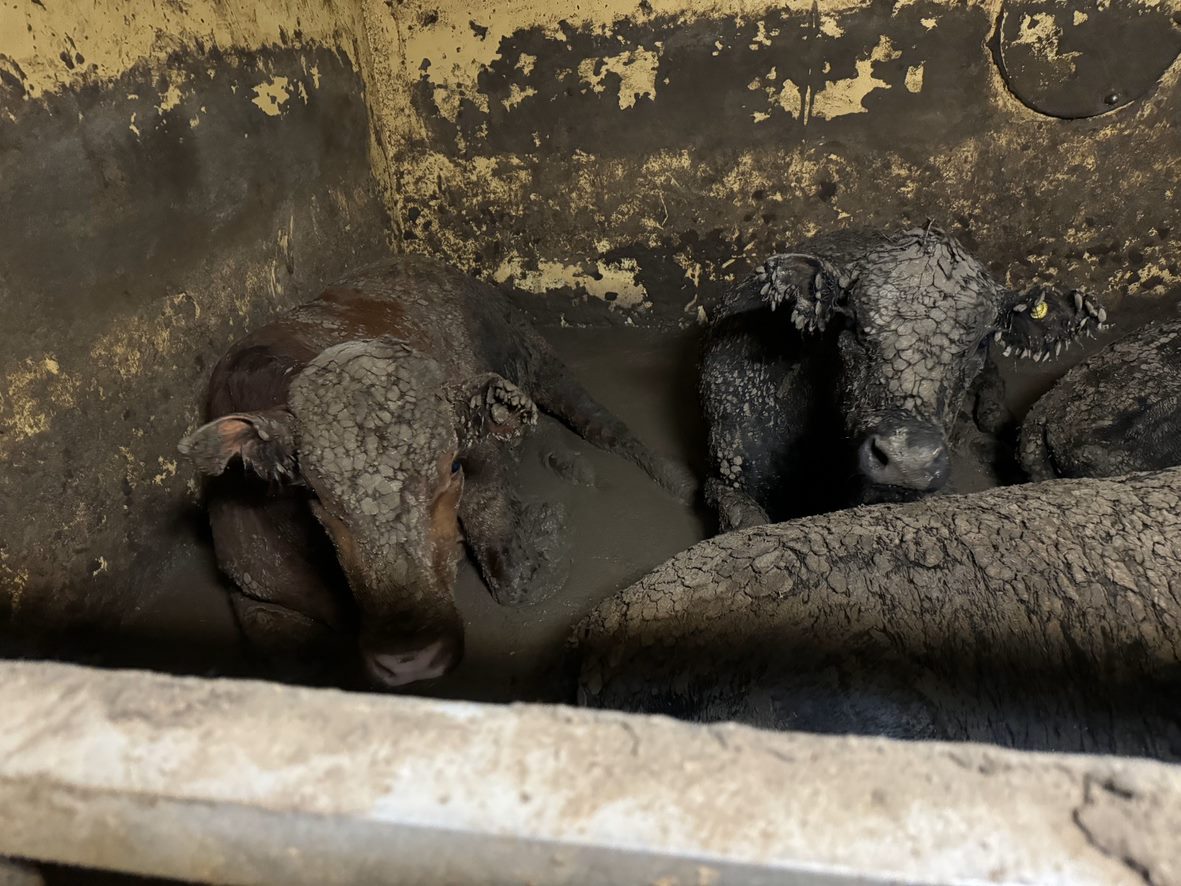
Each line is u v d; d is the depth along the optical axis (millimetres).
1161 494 1875
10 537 2438
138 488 2926
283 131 3676
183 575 3146
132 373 2869
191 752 864
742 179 4492
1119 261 4363
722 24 4160
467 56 4430
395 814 801
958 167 4285
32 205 2461
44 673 961
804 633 1715
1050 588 1685
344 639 2787
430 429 2143
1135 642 1616
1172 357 3094
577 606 2975
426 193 4828
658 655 1782
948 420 2521
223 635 2898
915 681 1645
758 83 4258
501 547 3049
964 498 2021
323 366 2232
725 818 770
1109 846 716
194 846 872
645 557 3213
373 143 4562
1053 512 1857
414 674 2078
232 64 3322
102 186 2703
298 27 3770
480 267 4996
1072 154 4168
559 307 5023
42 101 2479
